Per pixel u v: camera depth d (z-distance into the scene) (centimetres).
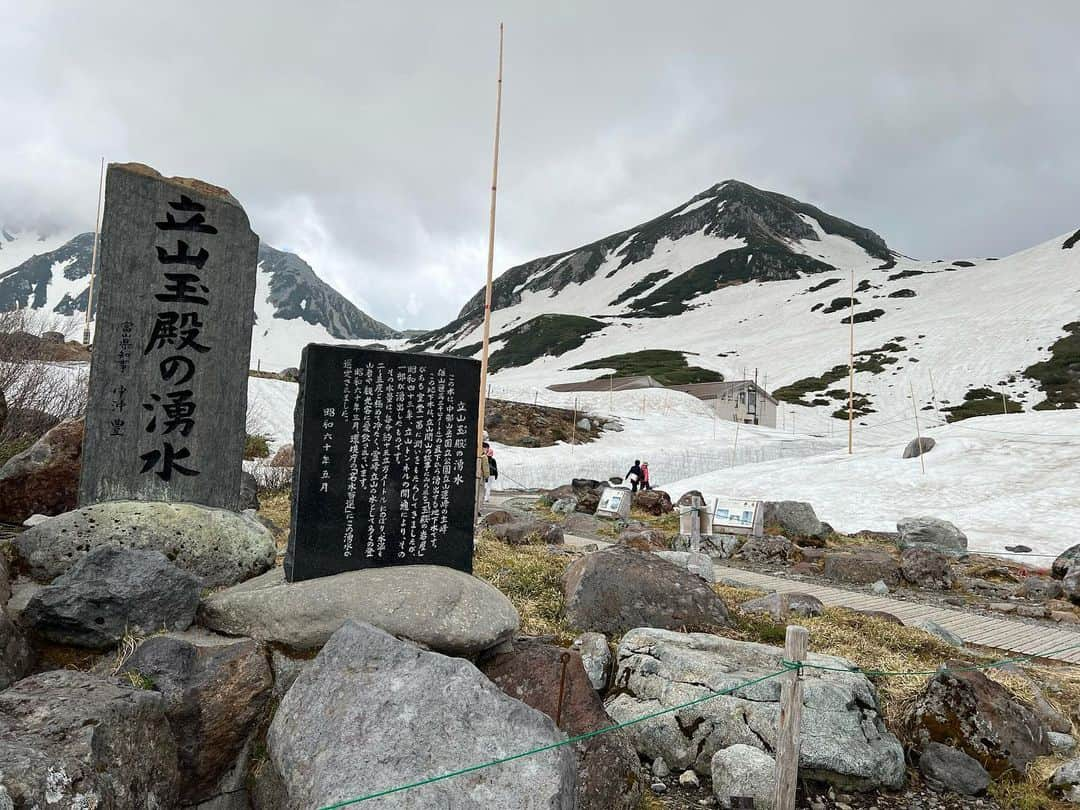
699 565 1158
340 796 377
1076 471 2733
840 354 10394
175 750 418
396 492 614
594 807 494
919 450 3272
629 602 800
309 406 591
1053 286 11338
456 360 639
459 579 556
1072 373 7938
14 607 513
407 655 449
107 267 679
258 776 454
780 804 479
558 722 522
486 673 550
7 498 814
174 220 708
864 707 622
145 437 688
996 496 2570
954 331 10244
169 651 456
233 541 649
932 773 601
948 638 952
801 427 7406
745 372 10069
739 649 683
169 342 701
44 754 322
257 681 474
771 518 1942
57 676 406
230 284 732
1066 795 571
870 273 16225
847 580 1448
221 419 722
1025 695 743
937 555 1462
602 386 7562
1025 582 1457
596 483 2739
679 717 601
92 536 602
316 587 524
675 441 4681
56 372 1917
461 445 639
